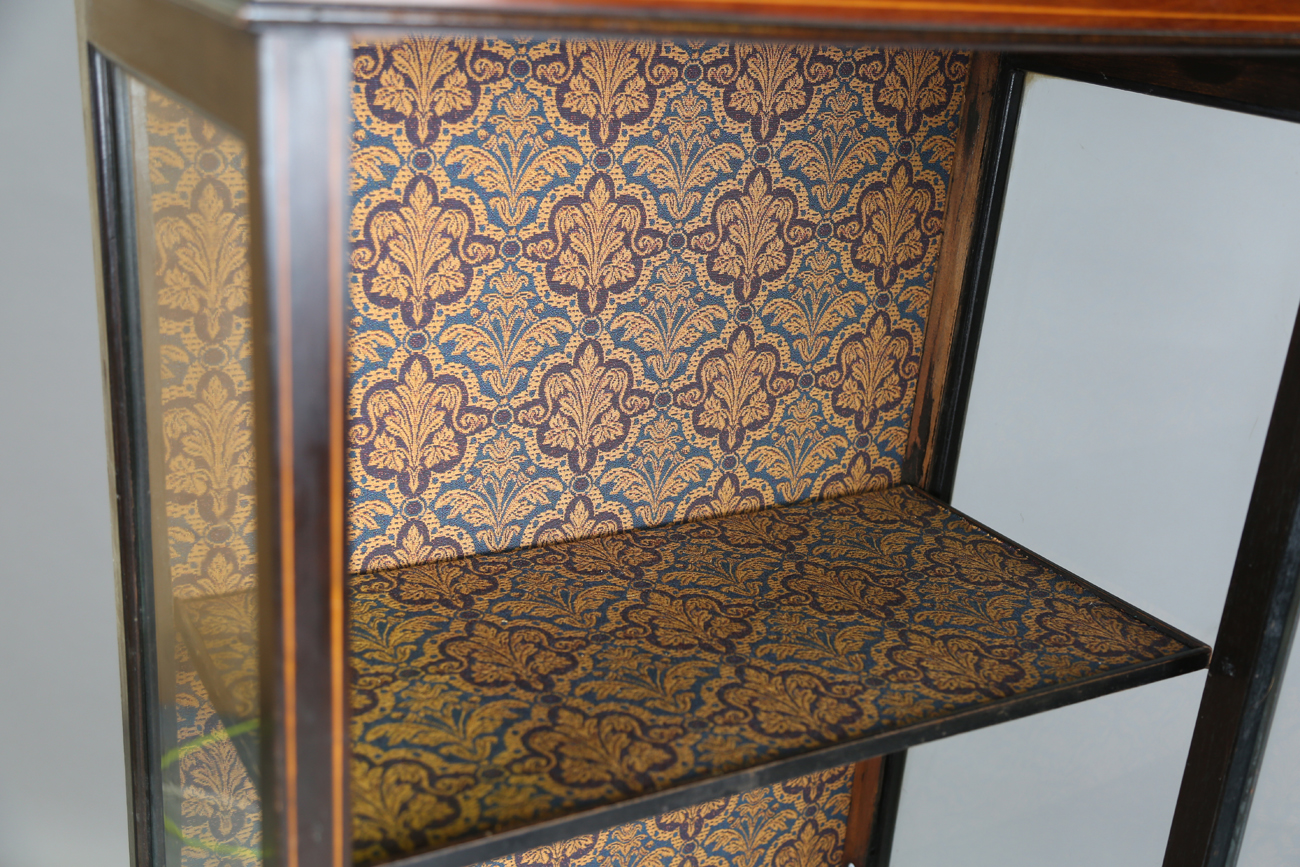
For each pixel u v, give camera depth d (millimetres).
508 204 1013
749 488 1286
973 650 1040
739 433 1247
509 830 768
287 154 518
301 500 581
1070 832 1249
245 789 863
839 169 1173
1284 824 1145
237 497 689
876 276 1253
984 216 1230
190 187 694
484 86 962
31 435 1197
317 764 639
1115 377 1110
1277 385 945
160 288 826
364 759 833
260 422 579
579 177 1036
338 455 584
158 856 1100
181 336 787
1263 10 767
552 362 1098
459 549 1133
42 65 1062
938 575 1175
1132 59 1032
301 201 529
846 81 1136
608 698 927
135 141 827
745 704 934
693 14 578
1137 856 1178
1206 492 1033
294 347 551
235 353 647
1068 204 1133
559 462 1148
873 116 1167
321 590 604
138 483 965
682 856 1389
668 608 1074
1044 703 979
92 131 868
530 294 1058
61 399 1195
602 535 1211
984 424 1292
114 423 944
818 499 1345
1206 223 989
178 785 1020
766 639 1032
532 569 1126
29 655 1285
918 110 1191
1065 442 1183
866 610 1096
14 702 1299
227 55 542
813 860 1511
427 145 958
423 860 739
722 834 1409
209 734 899
